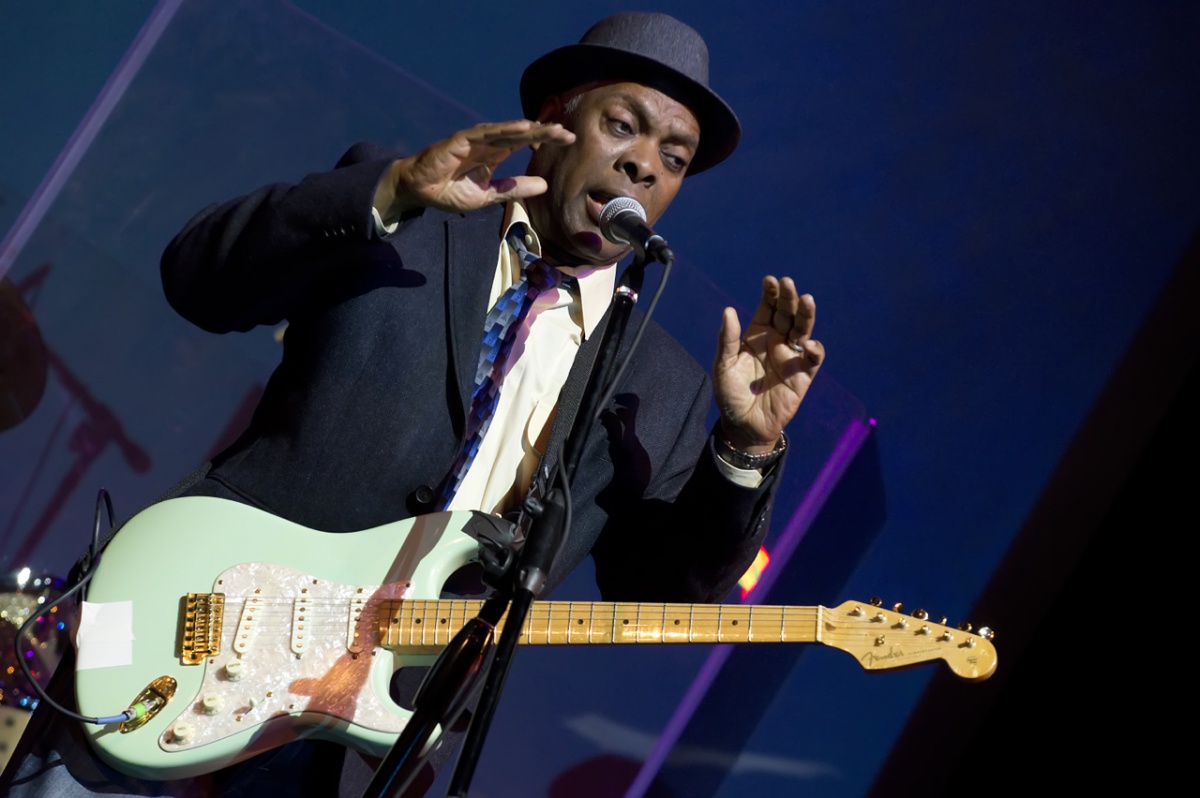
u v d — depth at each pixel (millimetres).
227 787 3699
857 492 6457
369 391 3654
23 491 6645
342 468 3650
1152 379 6270
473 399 3836
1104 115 6645
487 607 2963
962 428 6453
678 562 3900
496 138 3209
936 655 3525
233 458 3762
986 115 6730
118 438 6832
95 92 6996
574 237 3908
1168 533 5906
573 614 3555
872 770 6129
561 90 4125
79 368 6828
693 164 4410
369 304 3672
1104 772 5629
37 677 5539
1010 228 6617
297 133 7051
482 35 7008
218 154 7031
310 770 3740
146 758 3332
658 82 3959
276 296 3723
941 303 6602
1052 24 6730
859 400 6551
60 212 6906
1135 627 5805
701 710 6301
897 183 6727
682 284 6738
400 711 3496
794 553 6410
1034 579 6188
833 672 6285
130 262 6957
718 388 3557
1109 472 6211
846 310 6660
